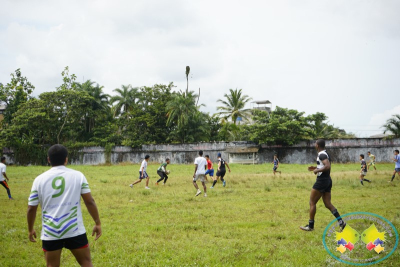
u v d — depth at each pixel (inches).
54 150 154.5
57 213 145.7
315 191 267.3
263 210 364.8
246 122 2090.3
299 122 1541.6
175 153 1739.7
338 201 411.2
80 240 148.7
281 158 1587.1
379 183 597.9
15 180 793.6
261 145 1610.5
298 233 266.5
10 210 390.0
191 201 439.8
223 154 1664.6
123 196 492.1
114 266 202.5
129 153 1809.8
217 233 271.4
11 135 1756.9
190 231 281.0
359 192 489.4
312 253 219.0
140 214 355.9
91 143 1859.0
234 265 200.4
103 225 303.6
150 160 1772.9
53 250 145.3
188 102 1838.1
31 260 216.4
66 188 148.7
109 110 2162.9
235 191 525.0
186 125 1838.1
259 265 197.9
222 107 2053.4
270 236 259.6
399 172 633.6
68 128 1889.8
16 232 282.7
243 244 238.8
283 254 217.3
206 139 1910.7
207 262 204.1
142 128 1908.2
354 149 1514.5
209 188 580.7
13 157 1861.5
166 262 205.5
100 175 971.3
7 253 229.9
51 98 1801.2
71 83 1993.1
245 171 1067.9
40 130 1844.2
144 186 639.1
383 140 1483.8
